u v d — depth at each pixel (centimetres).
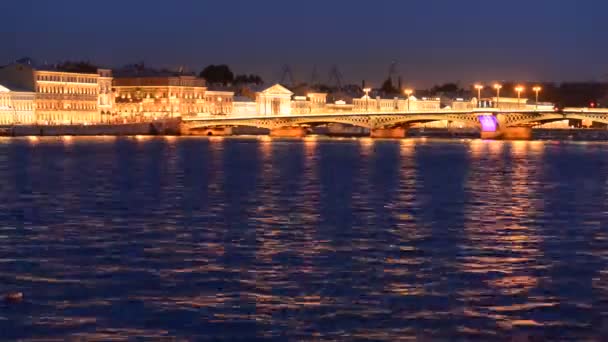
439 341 4641
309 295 5419
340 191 11519
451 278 5850
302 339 4659
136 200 10275
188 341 4638
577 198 10750
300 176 14150
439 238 7412
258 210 9300
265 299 5328
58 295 5397
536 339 4675
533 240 7325
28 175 14212
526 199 10600
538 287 5619
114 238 7350
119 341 4634
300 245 7031
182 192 11281
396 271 6044
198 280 5772
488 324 4881
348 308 5153
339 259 6450
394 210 9356
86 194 10994
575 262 6375
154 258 6462
